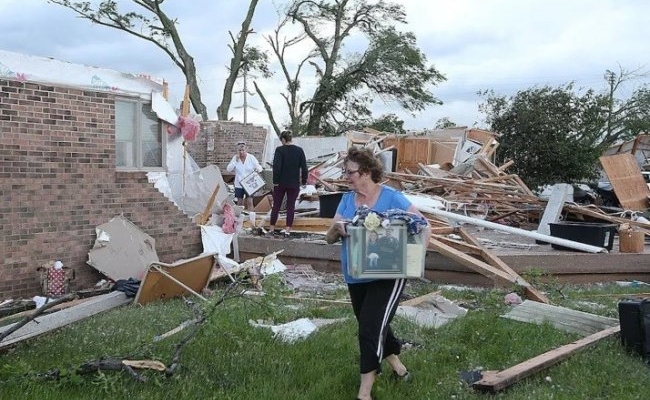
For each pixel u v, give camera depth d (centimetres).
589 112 3159
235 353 562
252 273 932
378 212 463
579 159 3109
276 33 4728
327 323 690
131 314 755
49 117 951
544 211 1459
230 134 2634
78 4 3447
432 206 1429
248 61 4550
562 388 503
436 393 492
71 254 984
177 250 1134
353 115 4572
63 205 972
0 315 802
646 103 4609
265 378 517
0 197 901
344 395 488
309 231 1280
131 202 1066
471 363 566
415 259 455
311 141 2798
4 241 906
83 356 564
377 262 452
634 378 530
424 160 2555
